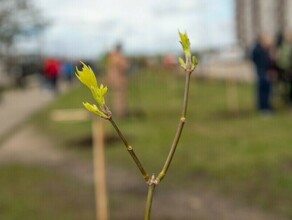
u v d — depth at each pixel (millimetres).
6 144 11266
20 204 6145
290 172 6746
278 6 32375
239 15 38781
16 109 20500
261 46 12156
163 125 11977
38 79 43344
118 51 13594
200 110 14586
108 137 10406
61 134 11703
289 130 9883
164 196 6465
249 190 6367
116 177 7535
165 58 40188
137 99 19875
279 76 13148
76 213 5855
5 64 44094
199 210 5910
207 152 8414
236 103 15773
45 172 8000
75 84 36094
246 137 9461
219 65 36531
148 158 8500
